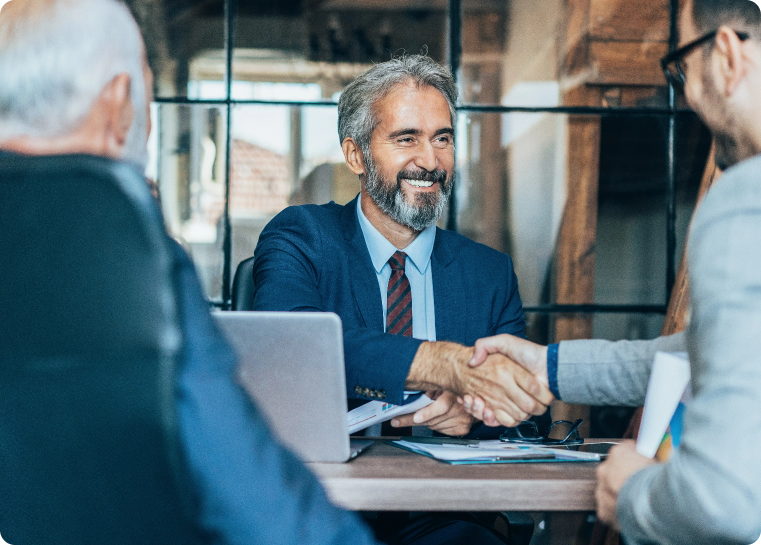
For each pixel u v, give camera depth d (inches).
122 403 20.6
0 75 26.5
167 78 123.5
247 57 124.6
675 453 28.8
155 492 21.4
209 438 21.2
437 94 68.8
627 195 125.3
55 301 21.2
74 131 27.2
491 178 124.3
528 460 41.1
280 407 39.6
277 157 124.8
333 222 69.4
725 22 33.0
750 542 26.3
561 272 124.9
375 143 67.9
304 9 124.6
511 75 125.0
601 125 125.1
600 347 46.1
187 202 123.3
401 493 34.9
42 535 22.8
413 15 125.4
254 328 38.7
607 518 33.6
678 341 43.4
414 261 67.4
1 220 21.7
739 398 26.3
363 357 51.1
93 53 27.5
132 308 20.6
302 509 22.9
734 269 27.6
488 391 48.5
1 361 21.8
